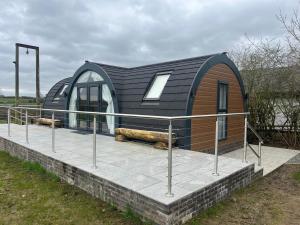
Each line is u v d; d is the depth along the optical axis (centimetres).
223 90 854
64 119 1136
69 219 383
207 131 772
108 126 927
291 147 994
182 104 695
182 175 460
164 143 680
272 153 871
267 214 406
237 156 817
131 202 388
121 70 1007
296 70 993
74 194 470
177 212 354
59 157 575
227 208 425
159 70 847
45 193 477
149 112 772
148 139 718
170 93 735
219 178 445
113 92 877
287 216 400
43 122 1189
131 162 543
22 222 376
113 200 420
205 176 455
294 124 1017
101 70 937
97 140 813
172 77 767
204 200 405
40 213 402
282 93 1045
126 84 907
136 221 372
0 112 1748
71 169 515
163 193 373
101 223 372
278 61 1070
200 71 728
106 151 650
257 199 465
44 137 861
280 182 567
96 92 980
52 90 1316
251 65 1166
